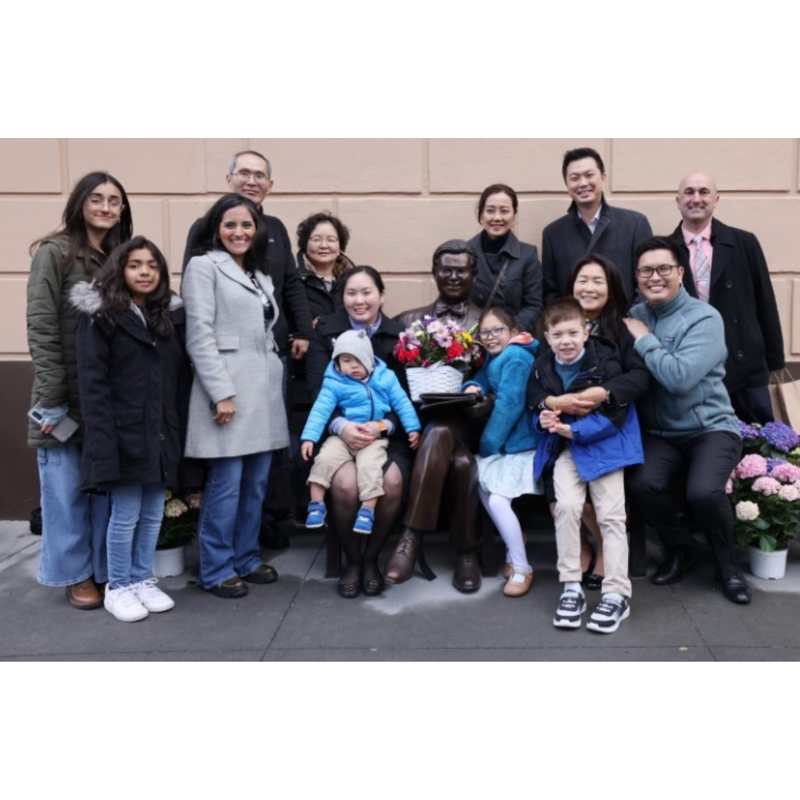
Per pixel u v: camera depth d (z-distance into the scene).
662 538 3.57
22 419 4.73
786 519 3.54
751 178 4.57
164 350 3.28
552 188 4.62
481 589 3.55
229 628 3.21
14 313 4.74
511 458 3.60
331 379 3.58
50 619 3.33
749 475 3.58
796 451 3.81
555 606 3.36
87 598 3.44
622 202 4.62
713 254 4.06
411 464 3.60
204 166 4.67
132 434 3.15
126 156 4.68
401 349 3.65
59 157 4.68
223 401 3.33
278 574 3.80
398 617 3.28
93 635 3.16
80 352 3.07
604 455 3.29
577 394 3.31
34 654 3.01
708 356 3.37
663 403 3.52
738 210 4.59
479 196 4.65
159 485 3.38
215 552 3.54
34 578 3.83
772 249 4.61
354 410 3.55
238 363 3.42
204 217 3.55
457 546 3.57
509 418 3.56
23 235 4.73
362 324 3.81
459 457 3.54
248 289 3.48
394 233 4.70
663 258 3.44
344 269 4.39
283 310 4.24
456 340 3.61
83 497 3.41
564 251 4.22
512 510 3.68
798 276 4.61
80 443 3.34
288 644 3.05
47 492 3.38
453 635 3.10
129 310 3.14
